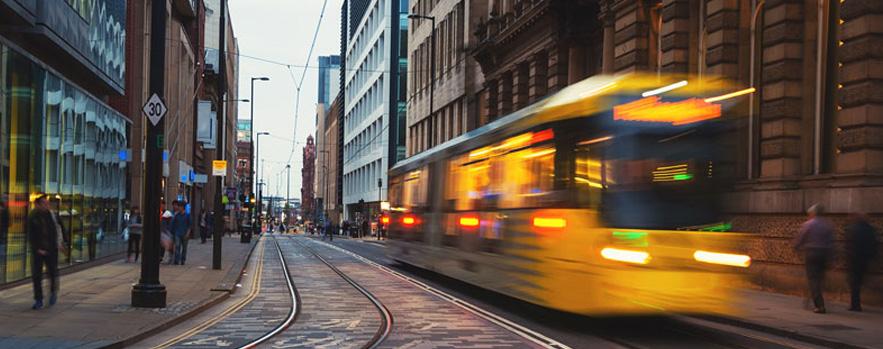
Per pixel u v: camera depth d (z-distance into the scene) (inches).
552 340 444.1
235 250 1457.9
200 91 2375.7
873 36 609.9
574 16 1213.1
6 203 621.3
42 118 711.7
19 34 730.8
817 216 541.3
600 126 444.1
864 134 606.9
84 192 875.4
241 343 417.7
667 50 893.2
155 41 539.5
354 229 2886.3
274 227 6067.9
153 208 538.6
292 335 451.5
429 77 2356.1
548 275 479.8
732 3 788.0
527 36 1429.6
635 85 448.1
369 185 3513.8
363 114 3767.2
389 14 3218.5
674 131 446.9
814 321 495.8
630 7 1001.5
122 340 397.4
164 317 489.4
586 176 448.1
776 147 700.0
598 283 434.0
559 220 465.4
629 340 448.5
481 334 462.9
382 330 475.2
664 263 431.5
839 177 625.9
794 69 700.7
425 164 852.6
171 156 1775.3
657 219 435.8
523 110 564.1
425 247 829.2
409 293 713.0
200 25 2297.0
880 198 589.6
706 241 437.7
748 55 777.6
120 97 1282.0
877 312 540.7
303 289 746.2
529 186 518.6
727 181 448.1
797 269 656.4
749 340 451.5
